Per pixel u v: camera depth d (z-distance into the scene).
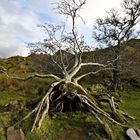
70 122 23.53
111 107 25.89
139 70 48.72
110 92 43.66
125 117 26.80
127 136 22.31
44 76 26.97
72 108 25.61
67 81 25.94
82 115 24.70
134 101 39.62
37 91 37.72
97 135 21.91
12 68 56.47
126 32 49.69
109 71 45.31
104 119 24.12
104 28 50.84
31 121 22.70
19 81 42.50
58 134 21.94
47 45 29.78
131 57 47.09
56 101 25.16
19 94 36.56
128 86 51.47
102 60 41.88
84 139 21.73
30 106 25.50
